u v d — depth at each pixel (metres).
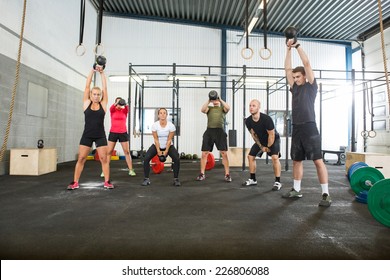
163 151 3.24
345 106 8.55
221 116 3.62
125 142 3.95
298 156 2.49
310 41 8.50
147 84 8.13
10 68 4.16
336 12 6.88
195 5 7.25
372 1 6.31
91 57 7.63
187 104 8.17
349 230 1.63
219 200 2.46
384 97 7.17
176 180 3.24
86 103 2.84
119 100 3.76
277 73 8.34
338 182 3.71
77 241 1.43
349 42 8.48
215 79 8.21
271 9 6.86
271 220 1.84
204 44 8.23
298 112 2.42
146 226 1.69
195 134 8.16
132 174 4.07
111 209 2.11
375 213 1.68
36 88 4.91
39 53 5.01
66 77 6.18
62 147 6.04
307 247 1.37
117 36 8.09
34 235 1.52
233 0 6.86
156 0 7.17
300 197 2.62
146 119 8.12
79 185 3.18
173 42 8.19
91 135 2.86
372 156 3.97
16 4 4.26
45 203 2.29
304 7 6.71
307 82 2.37
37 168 4.02
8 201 2.37
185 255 1.27
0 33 3.92
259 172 4.75
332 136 8.52
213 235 1.53
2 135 4.00
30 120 4.74
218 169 5.13
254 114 2.92
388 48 7.13
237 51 8.30
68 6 6.20
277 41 8.39
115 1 7.38
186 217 1.90
